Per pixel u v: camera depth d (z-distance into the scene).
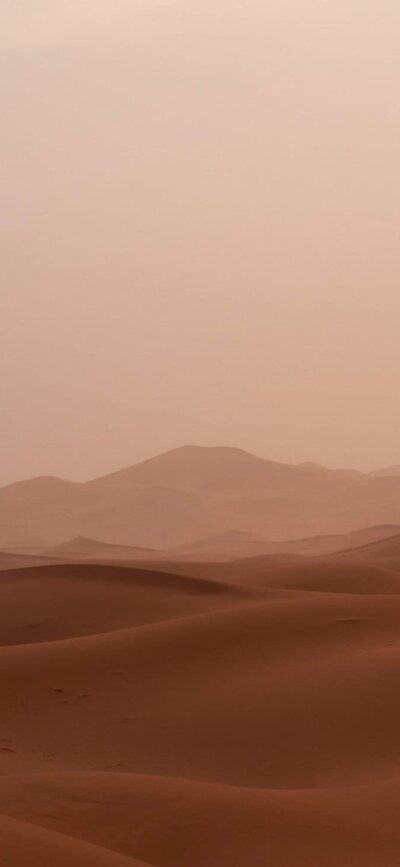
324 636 20.20
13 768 14.08
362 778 13.64
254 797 11.12
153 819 10.27
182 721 16.52
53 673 19.28
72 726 16.75
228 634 20.45
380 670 17.44
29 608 27.42
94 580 29.55
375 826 10.42
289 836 10.02
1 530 124.81
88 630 25.58
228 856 9.56
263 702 16.81
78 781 11.66
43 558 54.59
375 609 21.62
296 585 31.75
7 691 18.52
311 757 14.81
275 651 19.62
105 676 19.12
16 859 6.30
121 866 6.81
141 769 14.59
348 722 15.70
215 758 15.05
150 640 20.41
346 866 9.30
